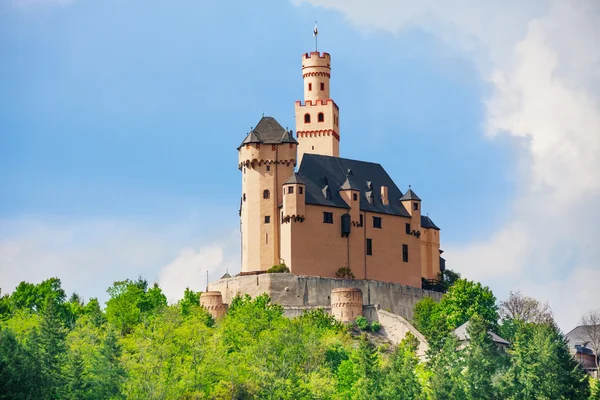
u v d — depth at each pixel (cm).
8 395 18462
